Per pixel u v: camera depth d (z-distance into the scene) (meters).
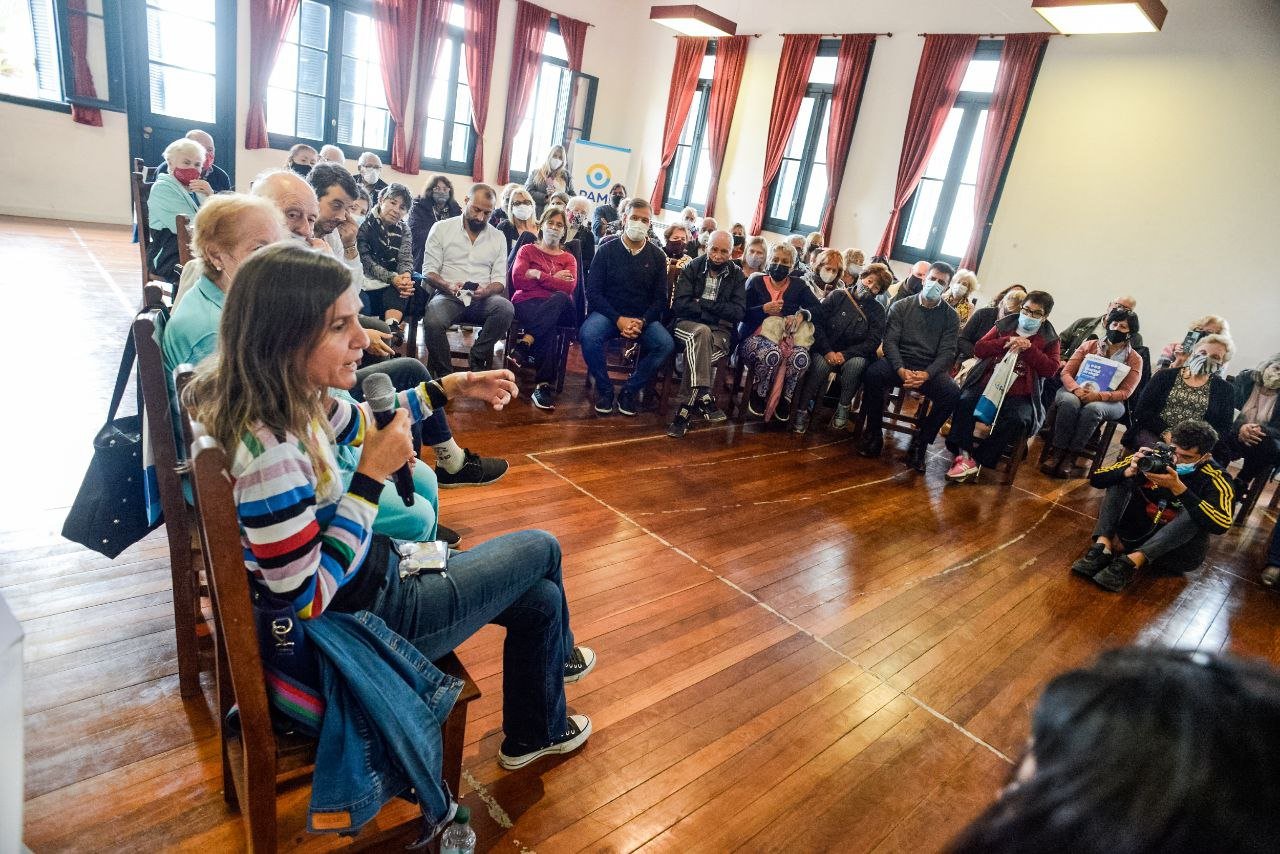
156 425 1.38
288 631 1.00
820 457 4.00
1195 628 2.75
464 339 4.93
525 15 8.88
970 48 6.69
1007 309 4.11
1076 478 4.37
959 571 2.89
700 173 9.38
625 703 1.84
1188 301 5.66
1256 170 5.31
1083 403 4.24
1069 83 6.12
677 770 1.65
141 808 1.33
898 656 2.25
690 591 2.41
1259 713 0.30
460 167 9.20
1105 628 2.63
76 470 2.46
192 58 7.00
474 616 1.25
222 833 1.31
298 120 7.87
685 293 4.17
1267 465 3.86
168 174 3.46
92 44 6.55
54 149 6.70
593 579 2.38
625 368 4.41
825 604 2.48
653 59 9.73
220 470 0.87
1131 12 4.64
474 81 8.77
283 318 0.92
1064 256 6.25
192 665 1.59
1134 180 5.84
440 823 1.18
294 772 1.05
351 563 1.03
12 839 0.80
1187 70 5.54
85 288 4.61
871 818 1.61
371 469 1.05
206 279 1.48
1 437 2.58
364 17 7.91
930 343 4.09
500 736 1.66
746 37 8.52
